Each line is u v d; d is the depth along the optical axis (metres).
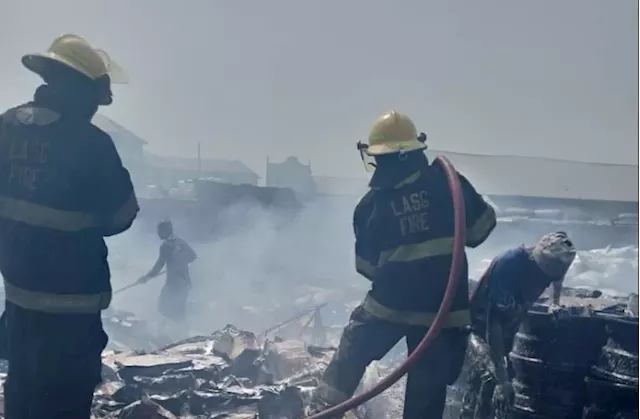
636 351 3.38
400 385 4.65
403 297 3.28
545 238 3.85
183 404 4.08
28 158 2.77
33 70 2.84
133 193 2.95
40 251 2.75
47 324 2.78
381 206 3.34
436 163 3.37
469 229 3.35
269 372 4.85
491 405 3.73
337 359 3.40
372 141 3.39
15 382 2.85
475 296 4.00
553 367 3.61
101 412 3.86
